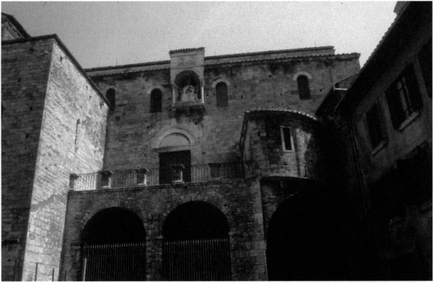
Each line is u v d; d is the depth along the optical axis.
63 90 21.97
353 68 28.98
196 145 27.34
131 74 29.80
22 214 17.73
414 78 15.12
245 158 24.39
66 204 20.92
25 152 18.97
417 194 14.94
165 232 21.80
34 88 20.30
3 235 17.47
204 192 20.30
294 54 30.75
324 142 23.42
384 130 17.61
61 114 21.48
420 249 14.77
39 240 18.20
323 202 21.45
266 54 30.77
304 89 28.84
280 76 28.92
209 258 19.28
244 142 24.33
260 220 19.25
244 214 19.53
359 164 20.17
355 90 19.75
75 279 19.38
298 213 22.03
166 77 29.52
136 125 28.36
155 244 19.58
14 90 20.45
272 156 20.64
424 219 14.45
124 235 23.72
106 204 20.73
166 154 27.55
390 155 17.19
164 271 19.28
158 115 28.50
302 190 20.48
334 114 23.22
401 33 15.70
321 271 21.81
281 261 22.98
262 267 18.41
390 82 17.17
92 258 20.05
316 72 29.00
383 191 17.50
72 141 22.53
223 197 20.03
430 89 13.94
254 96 28.44
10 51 21.44
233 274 18.48
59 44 21.86
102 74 29.95
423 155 14.61
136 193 20.80
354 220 20.50
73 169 22.33
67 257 19.83
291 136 21.45
